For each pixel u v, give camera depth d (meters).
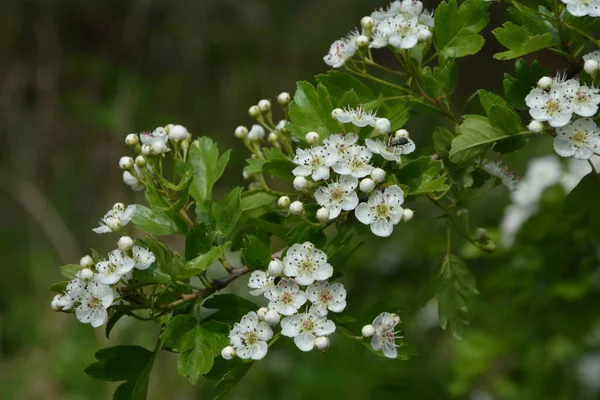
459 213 0.75
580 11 0.69
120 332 1.35
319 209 0.69
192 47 1.81
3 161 1.73
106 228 0.70
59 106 1.78
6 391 1.37
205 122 1.78
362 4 1.80
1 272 1.57
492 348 0.93
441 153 0.71
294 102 0.71
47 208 1.64
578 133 0.69
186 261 0.70
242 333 0.68
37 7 1.82
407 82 0.73
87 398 1.34
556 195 0.87
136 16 1.83
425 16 0.72
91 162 1.74
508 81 0.71
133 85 1.75
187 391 1.28
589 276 0.86
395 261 1.00
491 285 0.88
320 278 0.68
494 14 1.02
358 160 0.69
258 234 0.71
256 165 0.73
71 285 0.68
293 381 1.17
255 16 1.84
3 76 1.78
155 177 0.73
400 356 0.69
